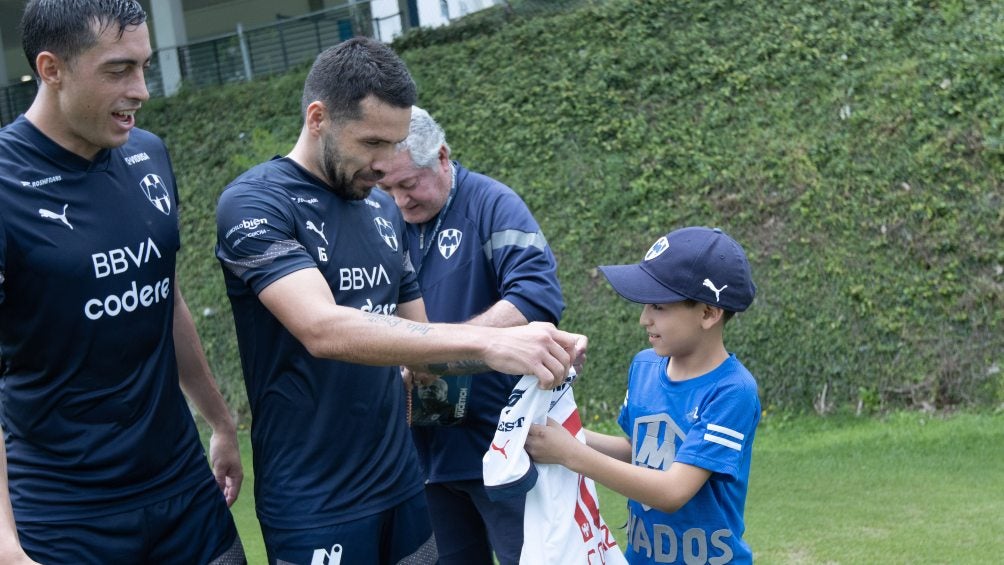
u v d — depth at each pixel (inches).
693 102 367.2
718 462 99.0
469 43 427.8
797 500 227.8
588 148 376.5
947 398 292.7
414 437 135.5
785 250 326.0
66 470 95.0
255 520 248.8
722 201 343.3
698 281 100.4
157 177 101.3
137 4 89.7
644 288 102.3
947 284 302.2
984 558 180.2
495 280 131.4
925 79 330.0
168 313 101.4
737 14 377.4
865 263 313.7
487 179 134.8
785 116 348.2
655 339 104.2
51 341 92.0
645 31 390.0
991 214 303.6
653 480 97.7
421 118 127.3
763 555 190.1
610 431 319.0
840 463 257.0
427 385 122.7
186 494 102.8
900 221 313.9
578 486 102.0
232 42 532.4
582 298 349.7
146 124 492.1
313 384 96.7
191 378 112.8
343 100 93.7
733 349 319.6
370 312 93.4
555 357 89.6
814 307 315.0
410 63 434.0
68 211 91.7
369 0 505.4
